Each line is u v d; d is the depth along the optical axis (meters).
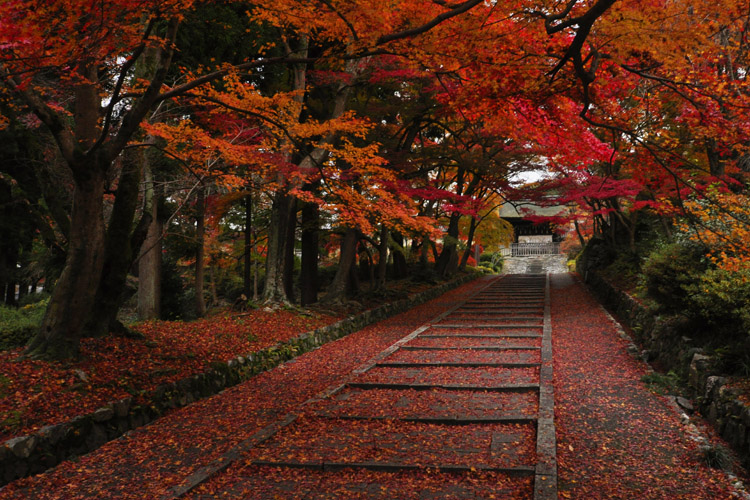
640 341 10.09
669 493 4.04
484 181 16.92
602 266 21.22
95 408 5.58
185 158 8.98
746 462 4.50
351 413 6.17
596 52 4.89
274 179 12.41
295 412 6.25
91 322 7.76
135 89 8.14
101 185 6.70
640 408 6.16
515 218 43.44
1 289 11.67
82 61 4.90
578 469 4.52
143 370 6.95
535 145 14.34
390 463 4.61
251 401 7.03
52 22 3.83
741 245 5.11
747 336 6.29
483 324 13.21
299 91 10.26
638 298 12.43
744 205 6.83
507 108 6.39
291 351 10.12
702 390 6.18
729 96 5.99
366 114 13.58
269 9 5.92
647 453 4.84
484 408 6.25
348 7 4.99
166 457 5.02
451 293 22.27
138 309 13.21
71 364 6.48
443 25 5.20
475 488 4.17
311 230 15.18
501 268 42.09
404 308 17.44
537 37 5.24
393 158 14.02
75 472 4.70
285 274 13.54
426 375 8.10
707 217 7.33
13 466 4.50
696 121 6.69
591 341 10.30
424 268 24.91
